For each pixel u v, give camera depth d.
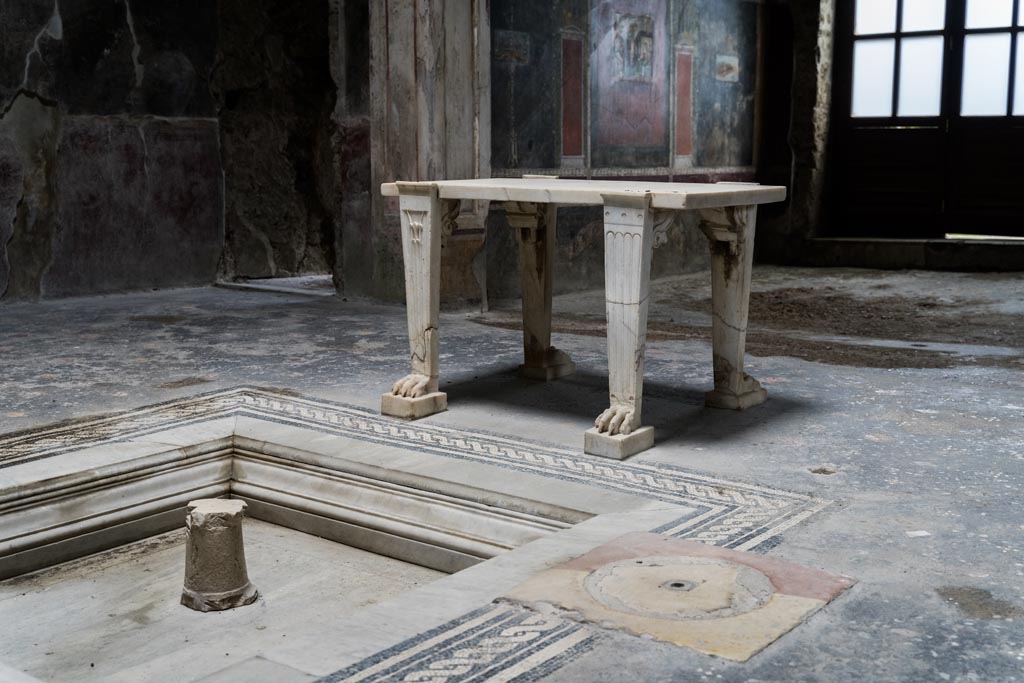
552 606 2.52
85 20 7.23
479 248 6.98
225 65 8.00
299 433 4.09
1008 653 2.29
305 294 7.61
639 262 3.73
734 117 9.55
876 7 9.60
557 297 7.82
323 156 8.51
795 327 6.54
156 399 4.58
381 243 7.14
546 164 7.68
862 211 9.91
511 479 3.54
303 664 2.24
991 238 9.34
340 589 3.43
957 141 9.42
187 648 3.02
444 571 3.51
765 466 3.65
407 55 6.75
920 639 2.36
